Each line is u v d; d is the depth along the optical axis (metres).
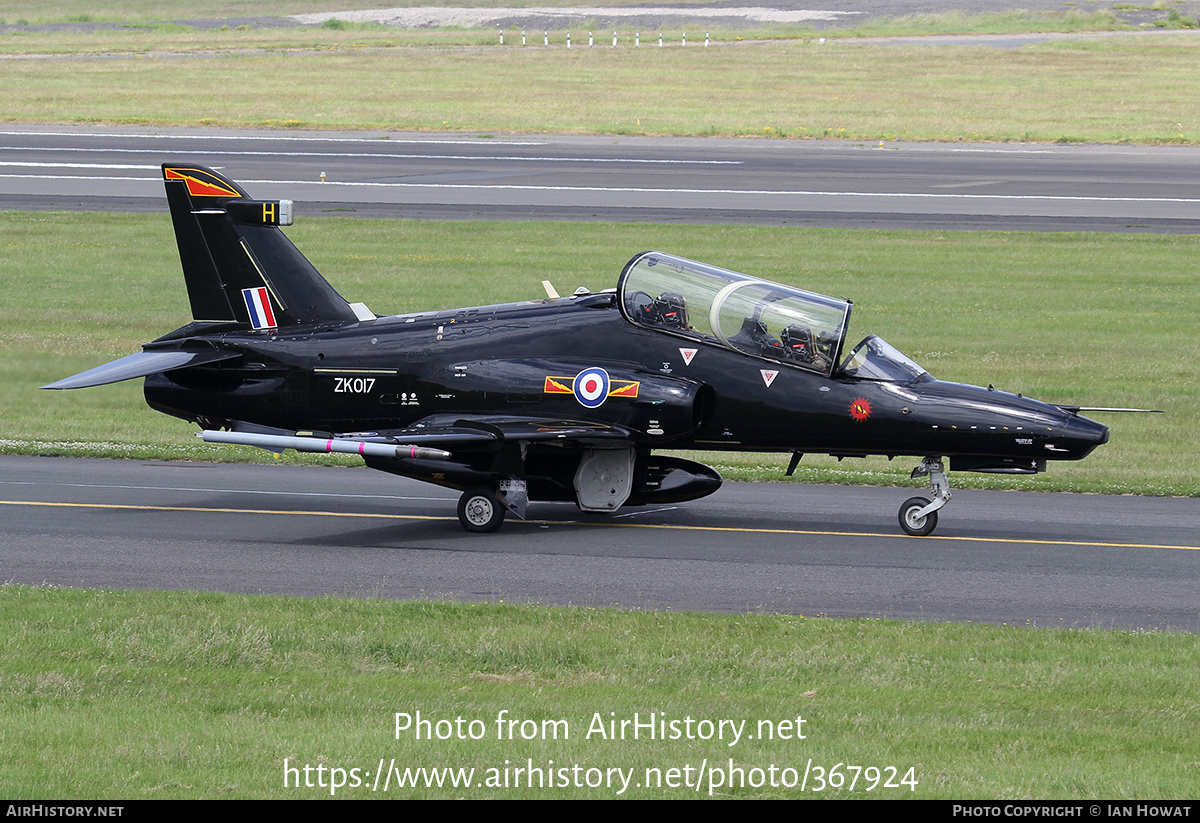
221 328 70.00
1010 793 28.98
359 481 74.75
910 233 151.00
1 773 29.86
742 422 61.22
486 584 51.44
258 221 68.94
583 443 61.19
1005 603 49.03
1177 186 178.88
